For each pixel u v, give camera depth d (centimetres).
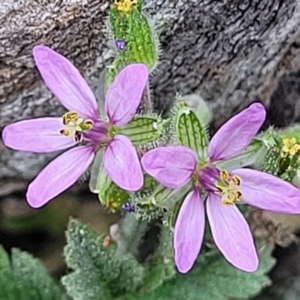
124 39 5
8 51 5
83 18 5
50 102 5
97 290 5
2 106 5
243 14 5
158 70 5
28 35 5
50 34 5
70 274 5
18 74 5
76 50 5
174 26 5
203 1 5
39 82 5
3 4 5
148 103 5
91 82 5
